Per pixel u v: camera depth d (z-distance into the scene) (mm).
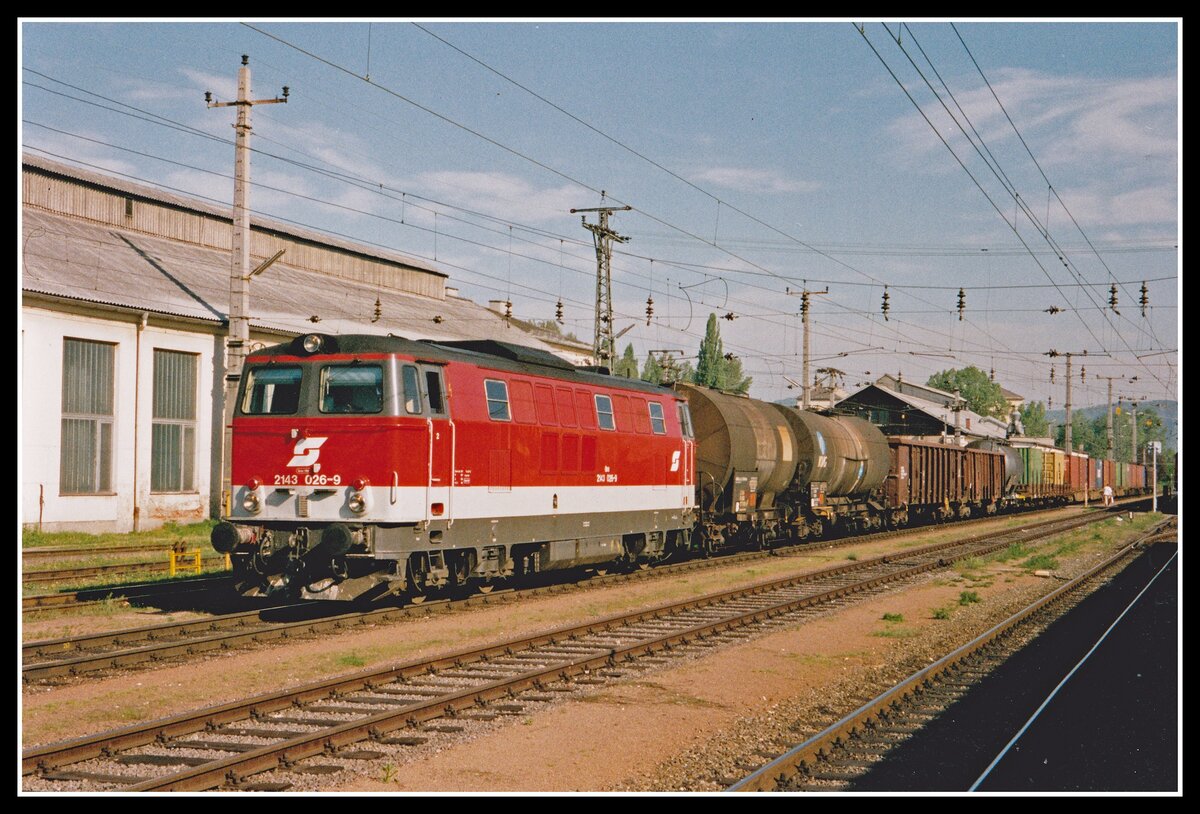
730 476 28031
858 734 10711
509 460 18969
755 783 8812
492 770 9312
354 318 45531
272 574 16875
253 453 17016
